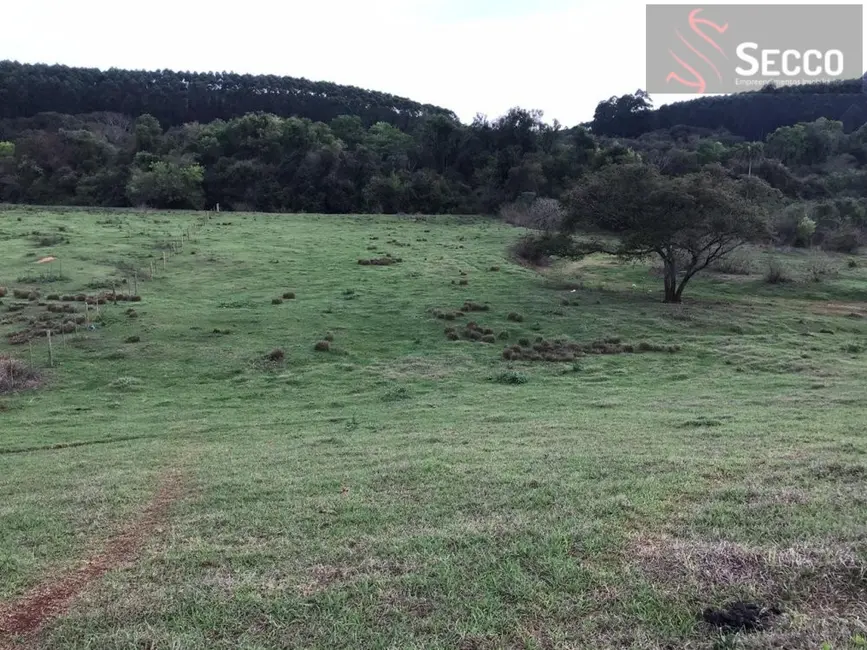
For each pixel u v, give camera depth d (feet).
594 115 395.14
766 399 59.06
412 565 21.90
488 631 17.74
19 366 74.79
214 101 381.81
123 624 19.43
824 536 22.15
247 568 23.09
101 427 57.67
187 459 44.01
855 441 38.83
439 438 46.09
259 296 111.65
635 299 118.52
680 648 16.47
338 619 18.83
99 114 350.43
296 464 39.68
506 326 96.99
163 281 120.78
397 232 188.24
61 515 31.24
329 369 77.36
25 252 137.18
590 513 26.09
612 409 56.85
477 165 270.05
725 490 28.17
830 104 358.64
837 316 112.78
